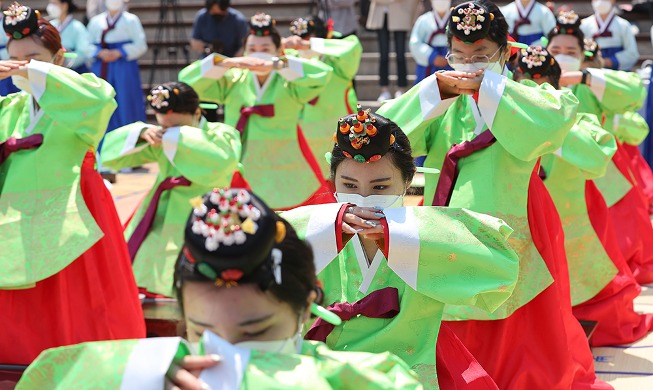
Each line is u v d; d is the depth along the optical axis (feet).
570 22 26.84
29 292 17.56
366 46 58.59
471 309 15.89
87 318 17.87
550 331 16.22
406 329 12.31
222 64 28.53
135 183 47.60
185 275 8.34
